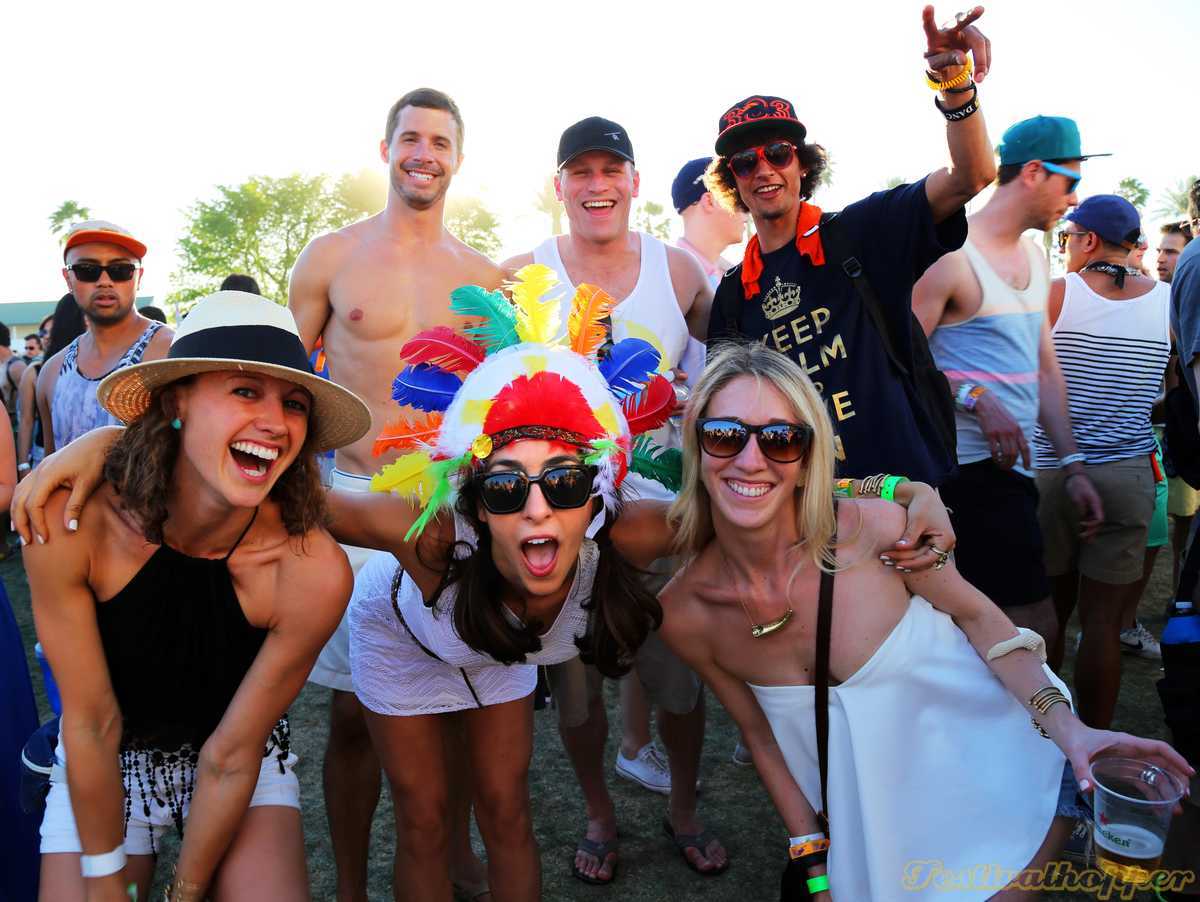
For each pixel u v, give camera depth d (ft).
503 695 7.54
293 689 6.62
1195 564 7.77
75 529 5.91
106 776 6.39
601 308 7.06
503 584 6.81
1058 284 11.94
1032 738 6.67
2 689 8.07
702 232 15.16
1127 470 11.05
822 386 9.19
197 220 144.46
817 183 9.92
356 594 7.86
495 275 10.84
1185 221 18.99
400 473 6.35
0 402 9.53
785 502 6.58
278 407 5.79
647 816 10.89
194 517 6.07
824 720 6.77
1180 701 7.67
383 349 10.31
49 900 6.50
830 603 6.61
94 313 11.92
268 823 6.88
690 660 7.41
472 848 9.64
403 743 7.53
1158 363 11.42
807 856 7.05
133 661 6.38
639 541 7.33
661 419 7.30
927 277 10.31
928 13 7.82
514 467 6.03
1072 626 16.75
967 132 8.01
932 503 6.73
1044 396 11.13
